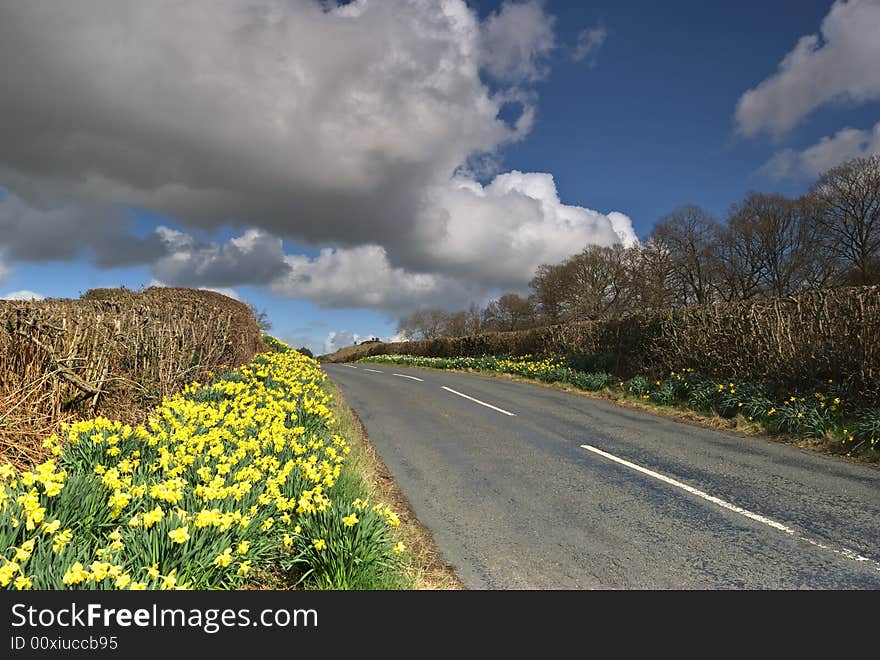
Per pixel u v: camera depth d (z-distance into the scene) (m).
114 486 3.55
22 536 2.98
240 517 3.49
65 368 5.53
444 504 5.69
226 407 7.48
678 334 13.84
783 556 4.30
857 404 8.73
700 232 47.94
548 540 4.72
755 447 7.95
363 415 11.48
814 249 38.78
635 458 7.46
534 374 18.75
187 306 9.52
